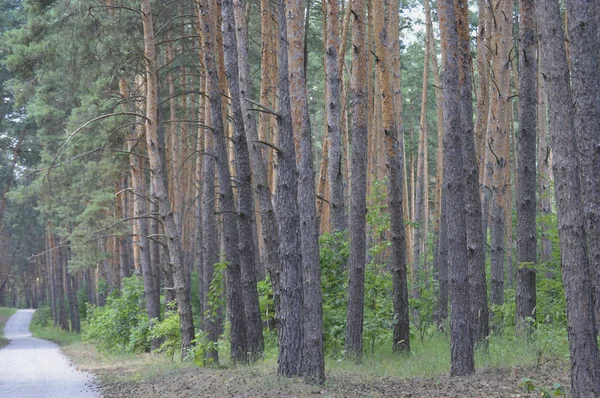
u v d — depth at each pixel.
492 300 17.62
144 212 25.80
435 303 24.41
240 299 16.27
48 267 70.06
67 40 19.97
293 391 11.02
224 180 16.23
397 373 13.26
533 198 14.29
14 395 14.30
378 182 18.27
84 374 19.31
